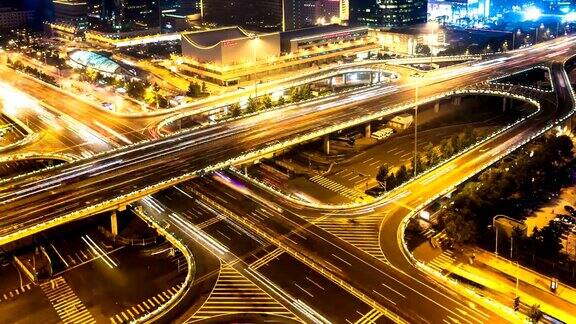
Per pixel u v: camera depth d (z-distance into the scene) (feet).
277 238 516.32
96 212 543.39
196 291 446.19
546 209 608.60
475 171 637.71
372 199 600.80
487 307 419.74
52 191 590.55
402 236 515.50
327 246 502.38
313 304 427.74
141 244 555.28
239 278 460.55
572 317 433.48
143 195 574.97
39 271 511.40
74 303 470.39
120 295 479.00
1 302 473.26
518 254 521.65
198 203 584.40
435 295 434.30
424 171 652.07
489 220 556.10
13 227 510.17
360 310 419.95
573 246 533.14
